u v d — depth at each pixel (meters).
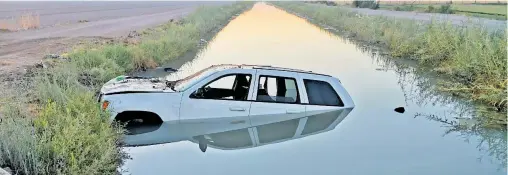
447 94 11.45
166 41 19.33
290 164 6.27
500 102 9.73
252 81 8.15
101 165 5.68
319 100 8.44
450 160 6.51
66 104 7.79
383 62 17.52
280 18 49.59
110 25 37.62
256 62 17.02
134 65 15.44
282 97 8.28
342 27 34.88
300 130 7.98
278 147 7.05
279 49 20.94
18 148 5.49
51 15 59.56
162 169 6.14
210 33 30.20
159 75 14.77
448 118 8.98
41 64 14.24
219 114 7.93
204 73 8.34
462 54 14.12
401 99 10.72
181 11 79.00
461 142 7.40
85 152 5.67
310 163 6.30
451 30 17.86
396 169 6.11
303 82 8.38
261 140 7.43
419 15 45.12
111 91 7.85
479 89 11.09
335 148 6.99
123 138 7.32
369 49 21.83
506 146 7.27
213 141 7.36
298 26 37.12
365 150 6.87
